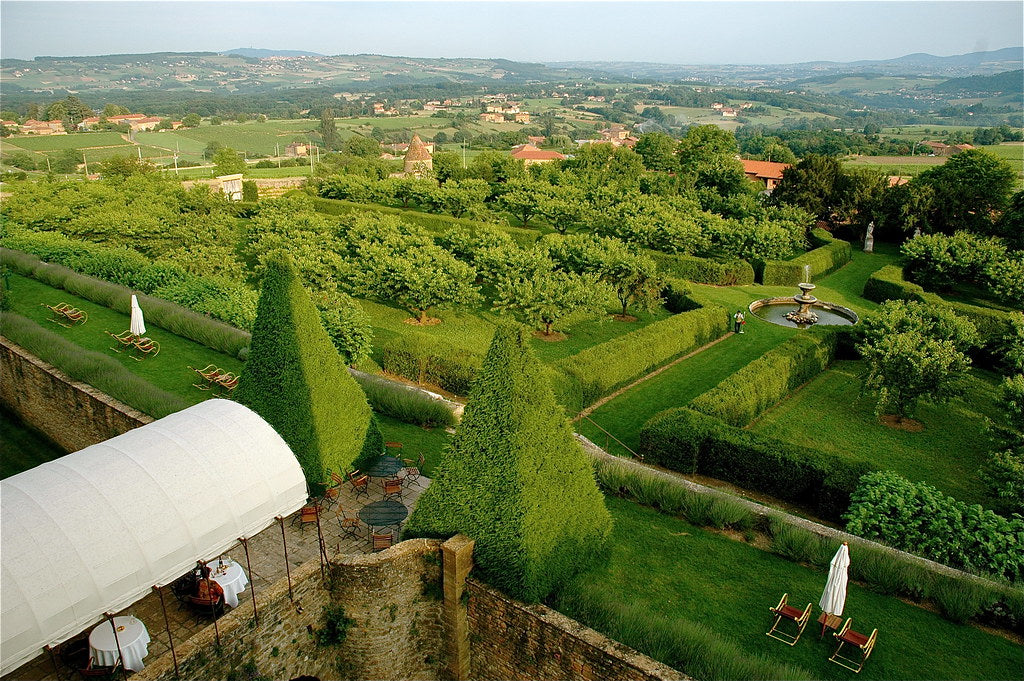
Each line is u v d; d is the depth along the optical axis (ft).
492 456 44.75
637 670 38.22
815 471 67.31
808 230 221.05
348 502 57.88
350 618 45.65
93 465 40.19
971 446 86.69
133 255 138.31
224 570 45.60
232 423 46.62
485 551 44.34
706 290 166.91
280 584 43.04
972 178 200.85
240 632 40.47
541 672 43.29
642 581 50.80
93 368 79.71
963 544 56.44
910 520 58.90
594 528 48.78
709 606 48.47
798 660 43.50
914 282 164.35
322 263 137.59
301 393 57.00
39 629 33.73
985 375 111.04
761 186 296.10
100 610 36.09
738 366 115.24
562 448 46.29
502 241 157.48
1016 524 57.06
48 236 152.97
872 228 208.64
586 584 46.44
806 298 148.66
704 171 280.31
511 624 44.01
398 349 99.91
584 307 123.44
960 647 45.88
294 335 57.06
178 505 40.19
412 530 48.03
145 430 44.83
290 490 45.96
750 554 55.21
